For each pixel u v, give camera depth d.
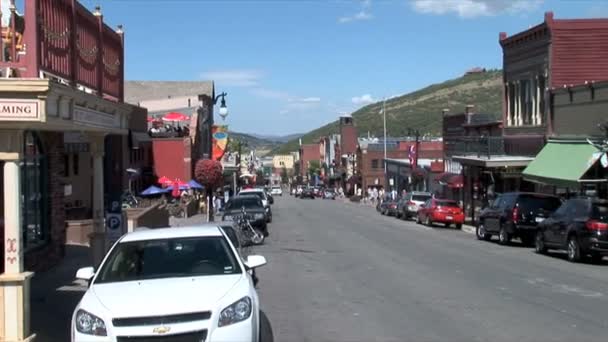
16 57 9.96
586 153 28.03
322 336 10.39
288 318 11.86
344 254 23.05
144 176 51.09
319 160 174.62
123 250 9.05
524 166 35.44
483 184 45.03
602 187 28.06
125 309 7.34
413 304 13.12
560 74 34.88
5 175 9.80
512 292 14.59
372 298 13.88
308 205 77.62
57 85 9.80
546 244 23.05
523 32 38.03
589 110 30.69
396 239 29.69
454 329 10.80
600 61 34.78
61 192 20.02
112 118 15.06
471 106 50.03
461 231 36.44
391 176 85.56
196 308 7.32
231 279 8.27
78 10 12.14
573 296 14.05
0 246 15.15
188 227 10.05
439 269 18.72
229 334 7.33
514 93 40.28
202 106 69.00
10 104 9.34
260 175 153.62
